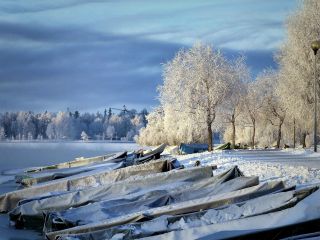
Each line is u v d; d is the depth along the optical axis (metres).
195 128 52.25
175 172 18.78
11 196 20.64
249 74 60.41
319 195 9.98
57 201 17.09
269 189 12.84
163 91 52.22
